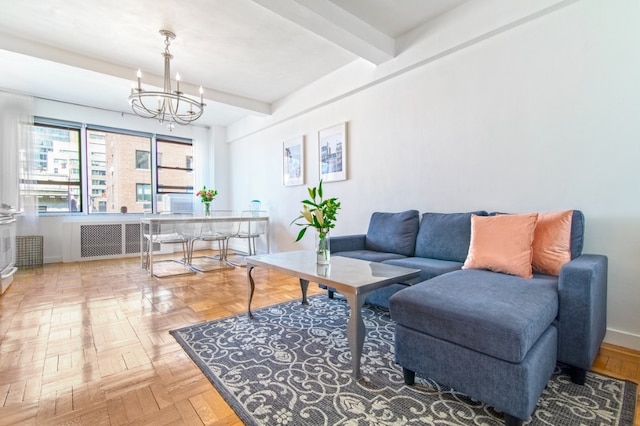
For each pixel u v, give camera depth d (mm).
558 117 2129
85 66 3273
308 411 1305
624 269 1886
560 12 2105
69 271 4051
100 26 2754
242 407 1328
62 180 4781
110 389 1464
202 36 2922
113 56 3295
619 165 1896
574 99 2057
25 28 2783
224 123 5945
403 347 1471
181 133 5863
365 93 3475
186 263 4625
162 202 5707
